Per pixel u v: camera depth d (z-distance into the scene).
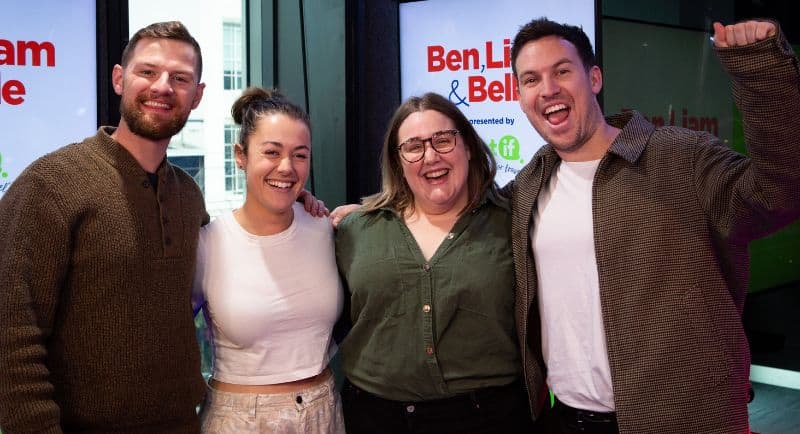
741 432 1.66
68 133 2.69
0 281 1.52
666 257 1.68
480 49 3.27
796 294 5.42
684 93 4.84
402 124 2.04
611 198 1.75
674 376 1.65
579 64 1.82
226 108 3.85
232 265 1.90
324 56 3.68
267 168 1.86
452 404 1.90
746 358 1.70
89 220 1.61
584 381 1.80
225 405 1.86
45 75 2.63
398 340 1.93
